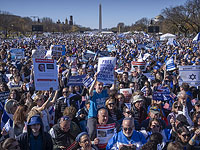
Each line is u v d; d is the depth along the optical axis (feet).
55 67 20.06
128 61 47.62
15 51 51.21
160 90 21.20
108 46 76.89
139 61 36.52
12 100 17.75
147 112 20.51
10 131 16.01
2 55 55.47
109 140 14.79
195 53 67.26
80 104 22.67
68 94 21.89
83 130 17.13
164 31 244.63
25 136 13.96
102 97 18.16
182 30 212.84
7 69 38.01
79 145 14.33
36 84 19.48
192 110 19.71
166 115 20.68
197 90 27.25
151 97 23.24
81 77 25.31
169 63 35.42
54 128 15.02
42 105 17.98
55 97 19.35
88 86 23.85
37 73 19.51
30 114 13.99
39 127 13.51
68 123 14.80
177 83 29.27
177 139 14.74
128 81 28.81
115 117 18.61
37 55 42.83
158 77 30.68
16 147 12.34
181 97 18.84
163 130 15.96
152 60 46.85
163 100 20.76
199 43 113.80
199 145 14.98
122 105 20.02
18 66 42.63
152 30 169.37
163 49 84.84
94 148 14.48
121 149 12.38
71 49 88.43
